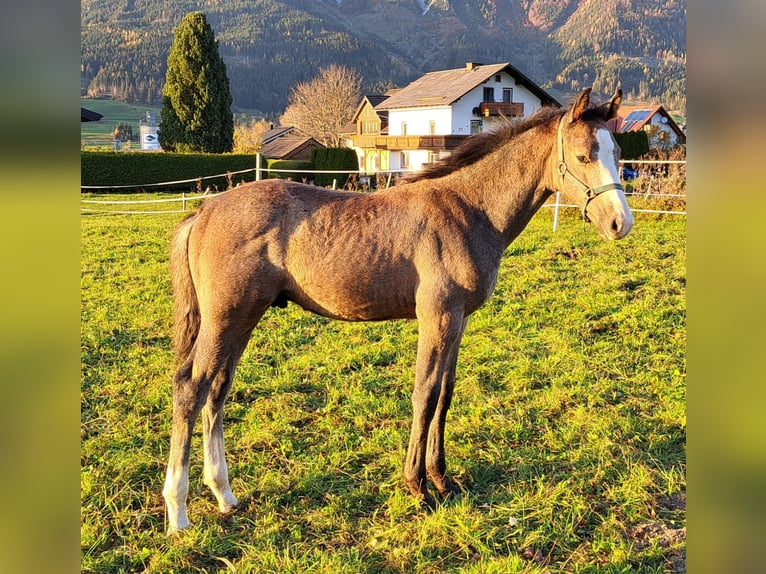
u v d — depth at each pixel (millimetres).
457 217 3430
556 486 3709
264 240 3324
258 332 6496
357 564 3078
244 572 3053
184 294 3486
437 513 3434
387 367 5594
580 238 10594
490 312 6941
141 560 3170
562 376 5246
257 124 64312
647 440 4289
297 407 4777
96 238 11789
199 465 4023
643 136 22062
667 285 7668
